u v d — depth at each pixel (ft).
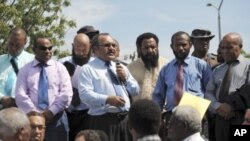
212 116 23.30
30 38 68.03
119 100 21.13
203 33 27.61
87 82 22.02
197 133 15.44
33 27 70.08
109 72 22.26
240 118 21.59
